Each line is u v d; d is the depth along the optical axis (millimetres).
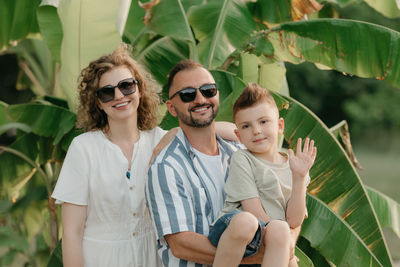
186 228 2441
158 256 2820
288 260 2324
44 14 3955
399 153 20562
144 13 4824
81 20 3639
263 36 4148
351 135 21984
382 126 22047
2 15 4598
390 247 8703
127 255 2709
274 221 2357
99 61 2803
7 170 4652
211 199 2592
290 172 2654
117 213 2721
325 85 21156
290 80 20906
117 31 3682
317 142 3787
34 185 5355
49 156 4586
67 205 2697
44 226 5293
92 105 2838
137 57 4383
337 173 3748
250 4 4625
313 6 4379
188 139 2717
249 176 2584
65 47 3723
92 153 2732
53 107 4203
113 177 2721
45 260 5309
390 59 3844
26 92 14117
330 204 3768
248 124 2627
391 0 4469
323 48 4016
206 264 2439
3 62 14016
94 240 2705
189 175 2572
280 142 4078
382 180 14906
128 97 2766
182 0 4625
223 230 2338
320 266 4031
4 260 5414
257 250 2332
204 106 2666
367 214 3707
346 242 3627
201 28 4395
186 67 2697
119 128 2797
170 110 2809
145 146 2848
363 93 21609
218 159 2744
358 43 3910
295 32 4070
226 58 4250
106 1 3643
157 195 2484
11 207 5254
